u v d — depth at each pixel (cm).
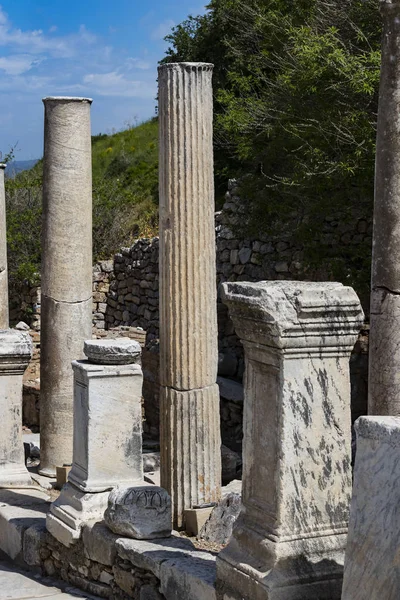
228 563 632
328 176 1434
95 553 818
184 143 955
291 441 598
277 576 591
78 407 888
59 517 880
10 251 2539
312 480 604
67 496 885
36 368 1988
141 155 3388
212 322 980
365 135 1384
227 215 1861
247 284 620
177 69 953
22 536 949
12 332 1120
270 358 607
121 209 2817
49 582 888
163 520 792
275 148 1681
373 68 1362
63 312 1230
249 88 2098
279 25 1806
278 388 600
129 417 873
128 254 2298
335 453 609
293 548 598
